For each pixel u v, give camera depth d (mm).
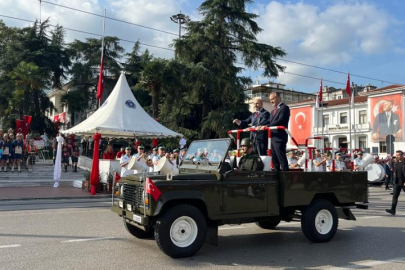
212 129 32469
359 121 46625
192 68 30547
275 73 33719
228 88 33094
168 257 6160
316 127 50188
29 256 6125
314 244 7262
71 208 11789
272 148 7562
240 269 5582
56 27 51344
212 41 32469
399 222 9906
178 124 34469
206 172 6648
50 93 63938
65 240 7309
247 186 6598
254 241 7504
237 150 7457
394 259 6207
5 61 47656
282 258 6223
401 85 46719
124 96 18250
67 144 24000
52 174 21906
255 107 8578
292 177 7027
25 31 50094
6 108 46375
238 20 33719
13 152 20984
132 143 27391
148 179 5891
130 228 7348
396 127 41219
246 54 33781
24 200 14031
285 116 7531
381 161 25375
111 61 51844
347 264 5898
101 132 17125
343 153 19047
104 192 16156
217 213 6301
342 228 9000
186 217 6113
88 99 53844
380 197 16953
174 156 15133
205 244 7188
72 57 53469
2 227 8539
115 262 5828
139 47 52000
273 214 6855
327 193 7590
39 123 46812
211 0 33469
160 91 32875
